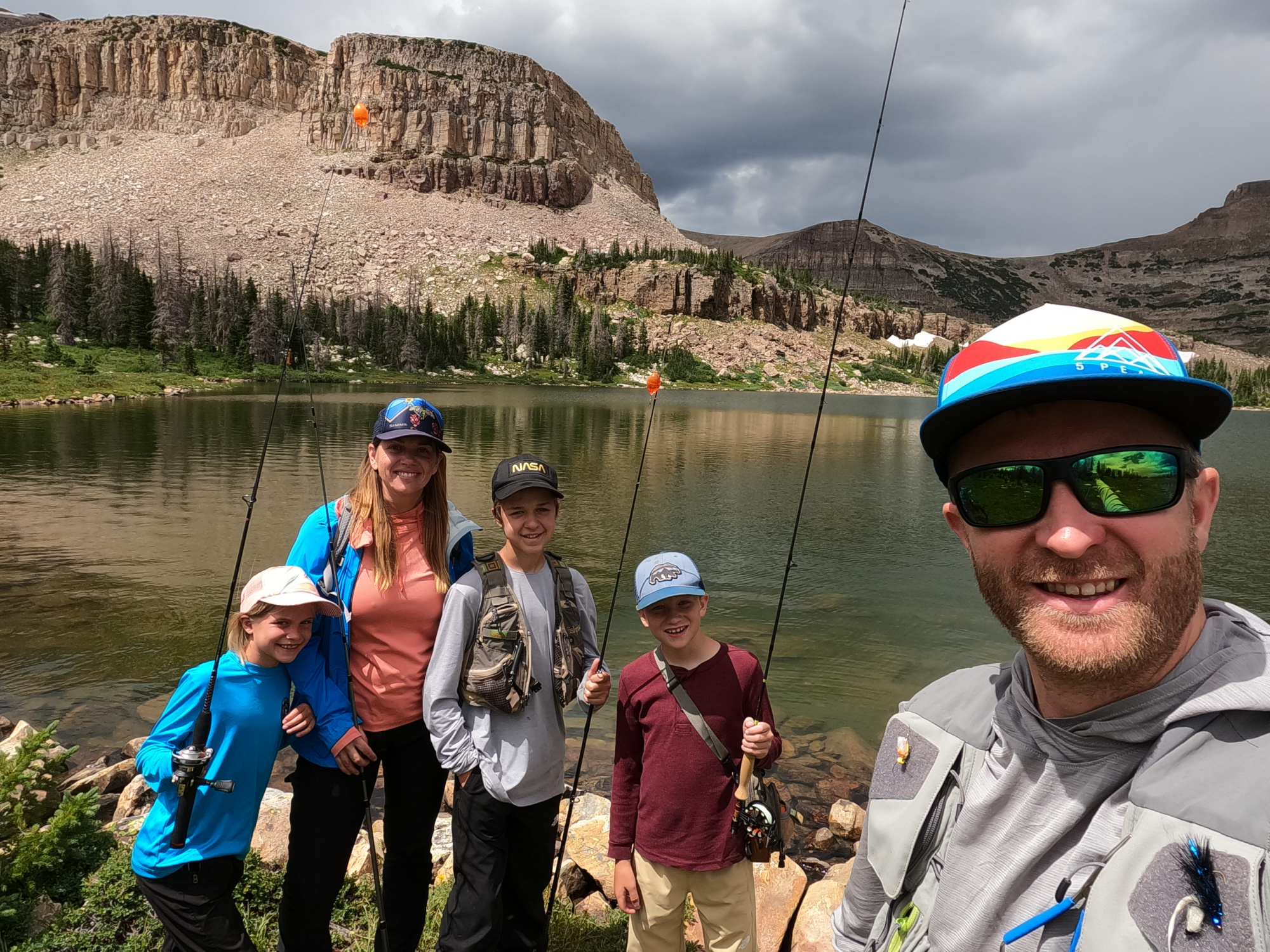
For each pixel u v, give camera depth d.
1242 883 0.73
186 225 188.62
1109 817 0.90
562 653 2.91
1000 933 0.96
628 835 2.94
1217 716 0.86
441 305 171.00
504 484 2.90
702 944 3.30
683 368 145.38
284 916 2.74
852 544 14.11
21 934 3.05
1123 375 0.89
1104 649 0.89
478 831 2.75
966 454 1.07
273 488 18.11
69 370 65.12
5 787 3.49
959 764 1.14
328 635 2.86
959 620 9.35
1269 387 175.62
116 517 14.44
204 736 2.54
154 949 3.06
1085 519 0.92
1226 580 12.02
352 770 2.70
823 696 6.89
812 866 4.24
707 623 9.17
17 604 9.06
